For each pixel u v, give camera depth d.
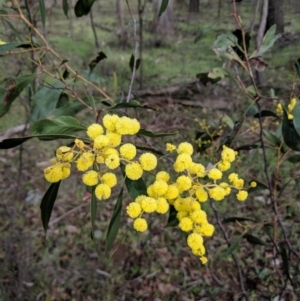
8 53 1.19
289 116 1.35
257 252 2.97
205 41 8.60
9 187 3.63
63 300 2.70
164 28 9.53
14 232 2.79
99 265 2.98
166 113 5.19
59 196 3.71
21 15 1.17
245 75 5.84
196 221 0.97
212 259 2.98
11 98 1.13
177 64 7.32
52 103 1.50
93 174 0.89
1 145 0.91
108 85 5.82
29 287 2.57
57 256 2.97
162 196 0.93
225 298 2.68
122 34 8.66
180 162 0.93
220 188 0.97
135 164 0.88
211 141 2.01
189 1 10.52
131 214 0.90
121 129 0.85
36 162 4.11
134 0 12.21
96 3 12.09
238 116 4.70
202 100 5.32
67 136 0.92
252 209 3.37
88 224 3.39
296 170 3.69
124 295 2.79
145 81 6.34
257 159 3.82
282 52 7.24
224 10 9.42
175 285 2.85
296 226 3.05
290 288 2.66
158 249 3.13
